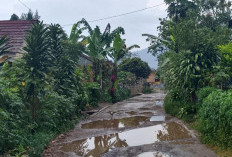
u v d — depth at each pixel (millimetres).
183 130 8508
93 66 19547
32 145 6426
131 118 11391
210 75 9781
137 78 31812
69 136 8352
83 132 8938
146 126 9469
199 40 10578
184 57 10539
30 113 7797
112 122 10672
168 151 6355
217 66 9430
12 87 7434
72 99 10562
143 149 6656
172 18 20406
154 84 39281
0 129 5758
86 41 18844
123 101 19016
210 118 7020
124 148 6855
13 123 6320
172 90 11602
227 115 5934
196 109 9711
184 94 10852
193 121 9273
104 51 19125
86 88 14562
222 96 6793
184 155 5988
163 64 12133
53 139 7836
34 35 7586
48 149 6832
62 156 6297
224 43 10906
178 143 7020
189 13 14945
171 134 8070
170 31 13906
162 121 10203
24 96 7695
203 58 10266
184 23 11391
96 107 15250
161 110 13117
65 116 9938
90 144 7383
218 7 19969
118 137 8078
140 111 13359
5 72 6996
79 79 12312
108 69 20906
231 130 5902
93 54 18922
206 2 20234
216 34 11359
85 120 11352
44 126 8094
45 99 8359
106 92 19094
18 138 6285
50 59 7867
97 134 8586
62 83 10469
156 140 7488
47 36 8031
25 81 7336
